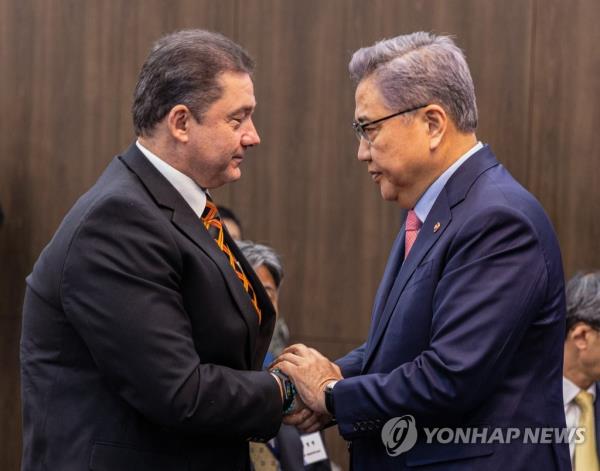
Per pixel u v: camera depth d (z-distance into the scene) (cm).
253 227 522
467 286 241
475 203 249
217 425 242
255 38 518
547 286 246
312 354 274
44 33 542
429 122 256
